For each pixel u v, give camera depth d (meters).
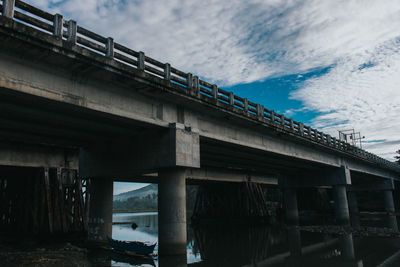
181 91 17.12
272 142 27.61
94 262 16.47
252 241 26.19
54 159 26.81
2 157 23.70
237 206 45.06
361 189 64.38
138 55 15.67
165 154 17.27
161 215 16.94
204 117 20.25
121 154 19.84
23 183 28.41
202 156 30.53
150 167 17.89
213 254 20.00
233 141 22.11
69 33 12.82
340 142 39.38
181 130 17.45
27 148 25.25
